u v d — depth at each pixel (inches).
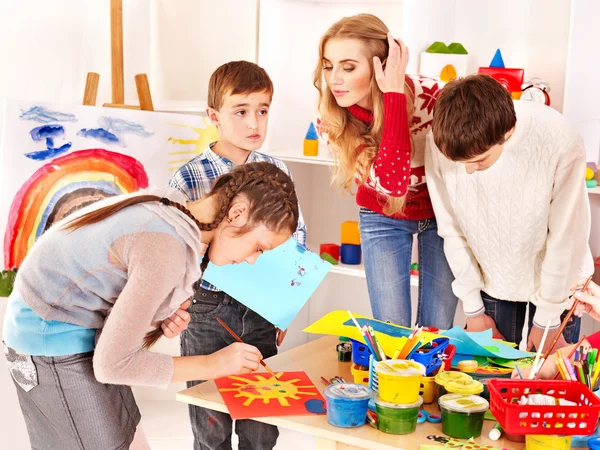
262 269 77.4
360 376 64.8
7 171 100.7
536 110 79.0
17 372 60.8
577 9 97.1
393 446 53.0
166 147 110.8
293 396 61.9
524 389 55.9
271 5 121.1
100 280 56.7
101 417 60.6
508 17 111.7
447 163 81.8
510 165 79.0
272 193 56.9
